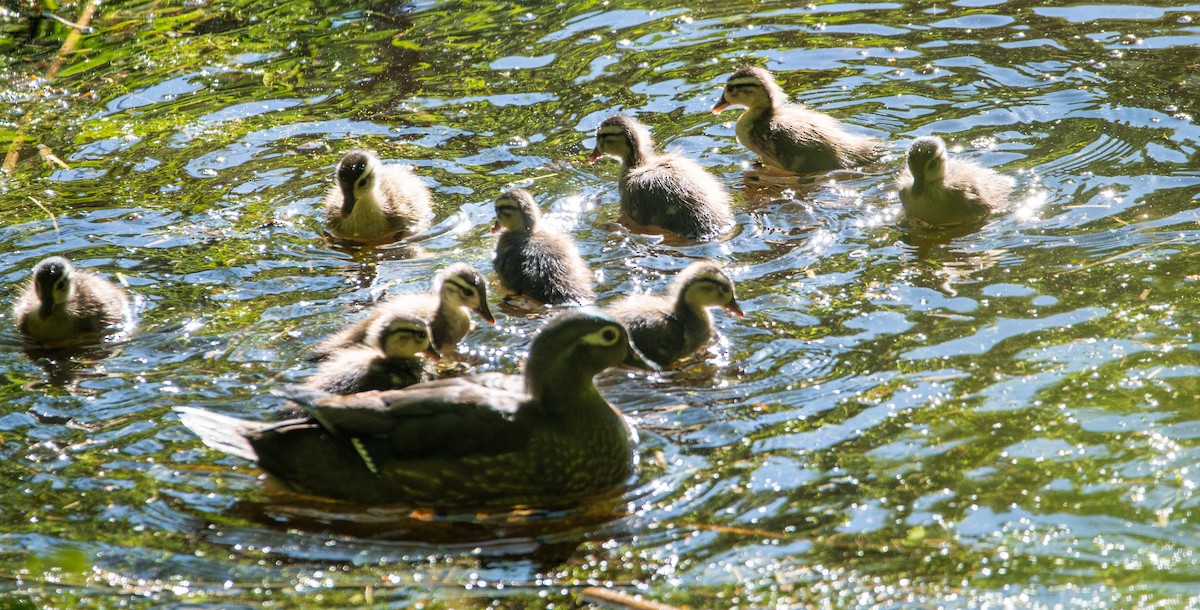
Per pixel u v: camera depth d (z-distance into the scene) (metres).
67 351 13.05
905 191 15.30
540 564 9.34
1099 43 19.80
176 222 16.12
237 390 12.09
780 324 12.84
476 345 13.20
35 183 17.31
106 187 17.14
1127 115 17.33
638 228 15.73
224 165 17.73
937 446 10.35
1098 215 14.70
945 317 12.57
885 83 19.22
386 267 14.98
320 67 21.00
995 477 9.87
